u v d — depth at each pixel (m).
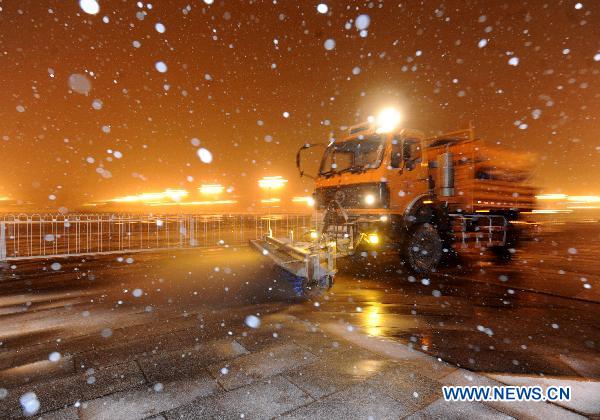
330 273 6.30
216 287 6.18
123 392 2.70
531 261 9.85
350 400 2.57
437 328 4.23
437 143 9.76
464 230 9.23
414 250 7.69
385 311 4.95
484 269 8.48
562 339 3.92
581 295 5.95
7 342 3.70
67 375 2.98
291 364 3.14
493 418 2.36
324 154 8.42
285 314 4.68
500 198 10.25
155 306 5.02
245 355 3.34
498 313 4.91
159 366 3.12
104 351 3.46
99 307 4.97
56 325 4.23
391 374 2.96
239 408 2.48
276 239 8.81
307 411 2.44
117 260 8.99
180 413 2.43
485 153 9.79
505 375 3.01
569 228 25.41
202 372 3.01
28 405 2.53
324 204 8.20
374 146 7.38
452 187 8.49
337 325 4.25
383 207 7.09
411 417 2.37
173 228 22.05
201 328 4.10
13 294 5.67
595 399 2.61
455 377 2.92
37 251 10.98
